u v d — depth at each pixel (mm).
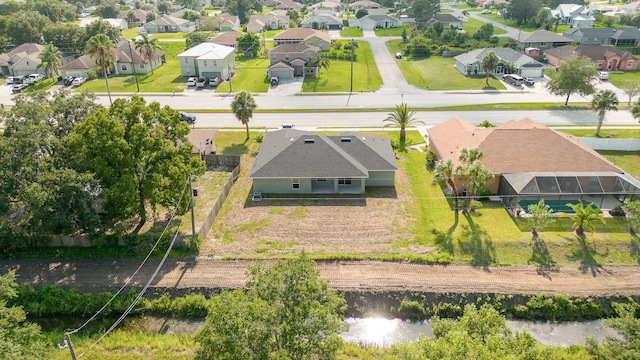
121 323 31625
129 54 97312
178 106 75750
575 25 143875
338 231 40469
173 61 107688
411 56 110062
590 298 32188
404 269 35312
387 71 96688
